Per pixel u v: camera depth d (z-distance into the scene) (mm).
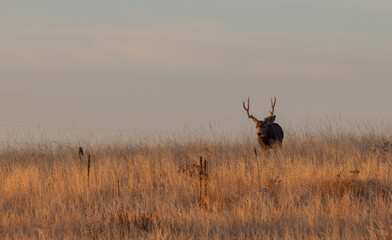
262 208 33000
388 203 34000
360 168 44500
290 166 46250
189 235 27641
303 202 35781
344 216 30859
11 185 44062
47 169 50281
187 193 40031
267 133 57562
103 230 29453
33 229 31016
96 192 41844
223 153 54469
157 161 51250
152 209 34688
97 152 58344
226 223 30250
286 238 26500
